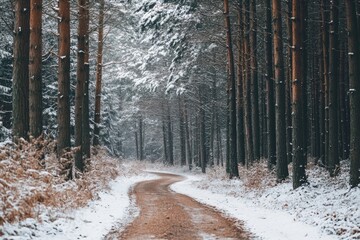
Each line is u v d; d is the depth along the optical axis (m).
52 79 28.23
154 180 35.47
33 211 8.66
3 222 7.37
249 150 25.12
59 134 14.21
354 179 13.33
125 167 41.41
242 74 26.11
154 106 54.38
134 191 22.61
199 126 52.69
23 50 11.23
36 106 12.53
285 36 28.72
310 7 26.39
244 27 24.72
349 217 9.91
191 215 12.58
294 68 16.17
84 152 20.66
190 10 29.36
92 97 32.94
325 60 21.03
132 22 27.41
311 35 26.69
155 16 29.89
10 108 25.83
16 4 11.22
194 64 33.09
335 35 18.61
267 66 21.97
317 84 27.11
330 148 18.42
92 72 34.81
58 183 12.02
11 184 8.43
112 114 50.84
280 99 18.27
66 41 14.45
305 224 10.59
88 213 11.52
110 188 20.88
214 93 39.69
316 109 27.08
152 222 11.16
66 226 9.12
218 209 14.12
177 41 30.81
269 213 12.94
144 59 38.50
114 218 11.60
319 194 14.01
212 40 27.06
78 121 17.44
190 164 51.97
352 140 13.43
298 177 15.69
